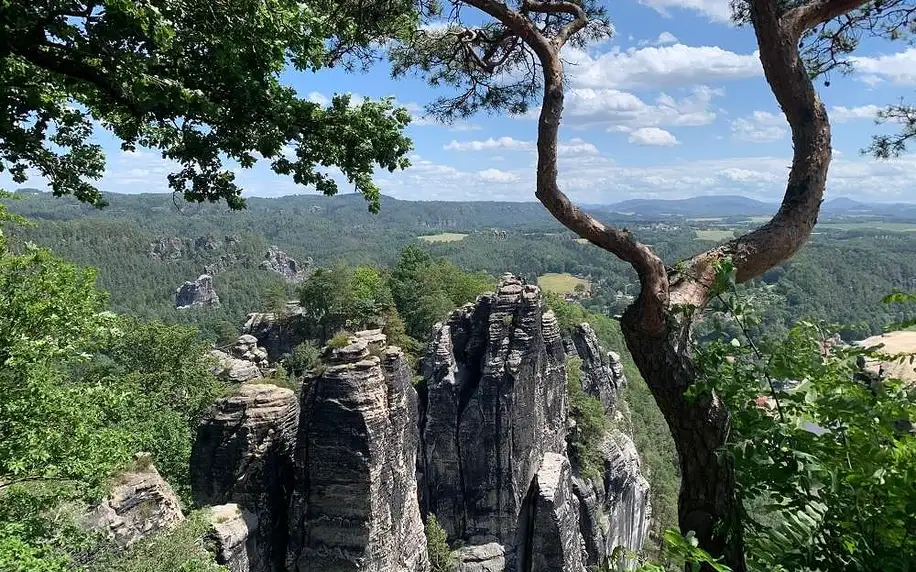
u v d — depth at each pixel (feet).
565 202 26.21
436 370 151.33
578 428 192.24
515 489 145.59
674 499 257.75
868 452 18.08
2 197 64.44
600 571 23.38
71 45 35.55
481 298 161.58
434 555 132.87
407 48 43.55
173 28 36.17
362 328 219.20
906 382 20.35
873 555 17.33
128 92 37.32
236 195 45.37
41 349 62.95
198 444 106.52
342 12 40.14
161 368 183.42
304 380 110.63
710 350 23.20
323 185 44.24
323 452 101.71
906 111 40.68
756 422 21.48
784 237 26.78
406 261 276.62
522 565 146.72
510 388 146.30
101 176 50.93
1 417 58.95
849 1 27.12
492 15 28.35
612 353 314.55
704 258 26.50
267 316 255.29
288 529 105.50
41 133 44.37
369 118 43.73
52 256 67.51
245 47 37.17
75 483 63.98
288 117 39.65
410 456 122.83
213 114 35.91
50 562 49.55
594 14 40.73
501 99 44.93
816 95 27.68
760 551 21.22
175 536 77.46
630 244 24.94
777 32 26.99
